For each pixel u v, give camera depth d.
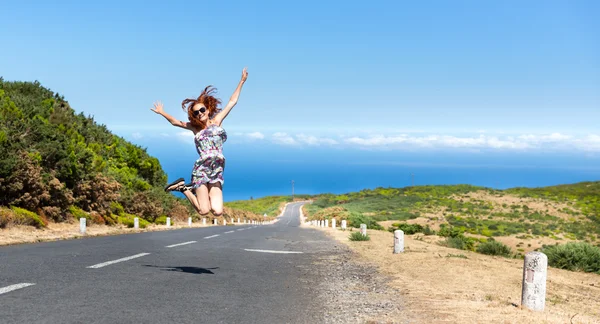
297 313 5.73
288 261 11.66
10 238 14.55
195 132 6.54
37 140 24.53
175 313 5.28
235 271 9.22
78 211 25.33
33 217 19.50
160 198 42.84
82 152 27.61
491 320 5.72
